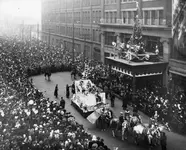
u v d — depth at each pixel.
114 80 35.56
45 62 50.47
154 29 35.34
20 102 22.45
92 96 26.28
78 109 27.88
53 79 44.09
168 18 34.16
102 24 51.69
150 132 19.08
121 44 36.62
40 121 19.09
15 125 17.41
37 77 45.53
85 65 44.41
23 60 49.66
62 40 83.38
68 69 51.62
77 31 71.19
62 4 82.19
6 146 14.94
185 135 21.31
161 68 32.59
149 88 31.70
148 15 38.97
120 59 34.94
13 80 32.50
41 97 27.25
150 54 33.59
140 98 28.14
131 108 28.77
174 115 22.58
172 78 32.44
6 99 22.59
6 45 67.81
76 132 18.09
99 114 23.22
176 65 31.70
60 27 85.56
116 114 26.48
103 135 21.52
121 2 46.97
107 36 52.66
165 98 27.61
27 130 17.06
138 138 19.42
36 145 15.42
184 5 29.25
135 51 33.12
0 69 38.16
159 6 35.88
